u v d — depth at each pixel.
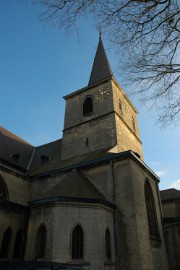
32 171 22.89
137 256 13.49
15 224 14.09
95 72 28.98
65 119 26.42
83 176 18.02
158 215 19.22
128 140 24.27
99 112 24.09
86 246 12.58
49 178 19.94
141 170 18.39
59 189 15.49
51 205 13.51
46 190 19.45
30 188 20.59
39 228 13.35
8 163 21.22
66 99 28.19
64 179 17.16
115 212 15.34
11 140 25.12
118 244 14.33
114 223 15.02
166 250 18.17
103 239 13.35
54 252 11.96
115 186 16.28
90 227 13.19
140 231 14.61
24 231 14.03
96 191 16.52
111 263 13.32
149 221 17.61
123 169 16.53
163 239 18.47
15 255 13.55
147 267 13.86
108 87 25.06
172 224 19.53
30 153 26.80
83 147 22.84
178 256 18.36
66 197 13.52
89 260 12.23
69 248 12.29
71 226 12.90
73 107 26.83
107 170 17.17
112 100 23.91
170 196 28.20
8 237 13.70
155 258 15.67
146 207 17.89
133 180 16.09
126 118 26.23
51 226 12.84
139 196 16.31
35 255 12.62
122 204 15.42
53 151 25.72
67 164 20.48
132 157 16.91
